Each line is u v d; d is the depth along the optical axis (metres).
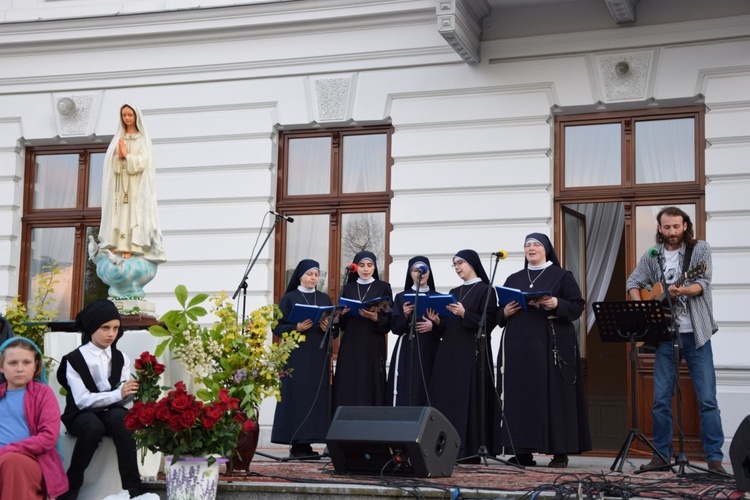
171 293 10.74
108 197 7.84
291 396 7.91
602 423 11.85
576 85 9.72
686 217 7.08
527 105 9.84
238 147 10.77
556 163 9.89
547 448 7.40
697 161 9.45
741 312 8.99
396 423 6.26
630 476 6.39
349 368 7.94
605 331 6.96
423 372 7.86
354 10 10.38
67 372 6.16
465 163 9.98
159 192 10.91
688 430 9.13
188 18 10.88
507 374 7.59
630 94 9.55
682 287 6.82
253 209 10.65
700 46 9.35
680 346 6.66
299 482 6.05
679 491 5.60
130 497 5.98
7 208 11.41
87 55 11.29
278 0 10.56
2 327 6.46
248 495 5.98
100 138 11.33
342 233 10.58
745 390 8.92
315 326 8.01
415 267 7.70
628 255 9.64
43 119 11.40
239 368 6.33
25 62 11.47
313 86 10.60
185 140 10.95
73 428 6.02
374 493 5.78
